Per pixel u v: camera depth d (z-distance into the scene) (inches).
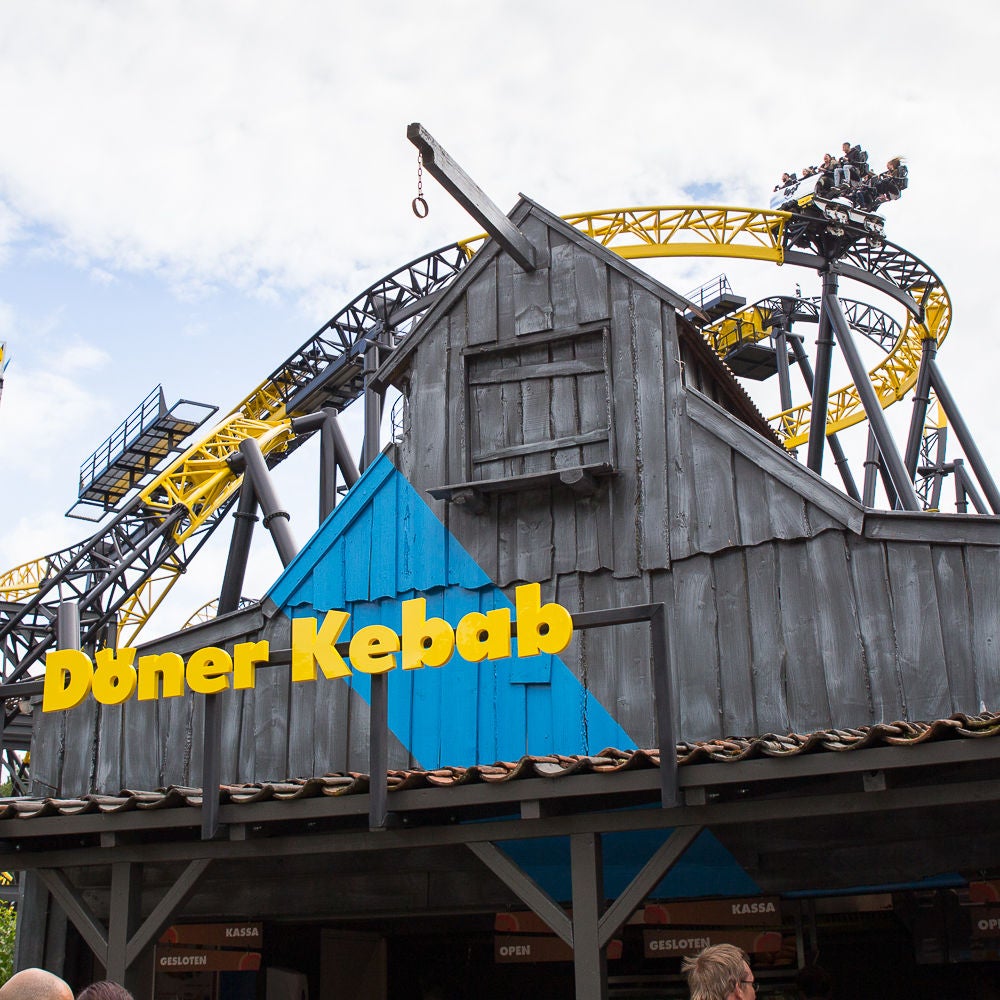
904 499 796.6
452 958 519.2
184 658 560.4
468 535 530.3
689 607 481.1
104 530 1397.6
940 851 386.6
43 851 410.3
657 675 327.3
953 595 438.3
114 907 390.0
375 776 347.6
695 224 1192.2
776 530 473.1
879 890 398.3
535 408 536.4
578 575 505.4
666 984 430.0
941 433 1380.4
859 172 1151.6
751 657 464.8
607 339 526.3
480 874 443.8
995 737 281.1
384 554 543.8
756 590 470.9
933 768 309.9
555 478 510.3
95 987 189.6
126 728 556.4
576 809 346.9
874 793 303.1
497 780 334.3
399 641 367.6
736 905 413.1
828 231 1142.3
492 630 388.2
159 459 1487.5
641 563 494.6
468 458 541.0
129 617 1435.8
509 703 498.6
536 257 552.4
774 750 304.0
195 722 546.3
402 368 577.0
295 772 524.4
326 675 404.8
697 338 534.3
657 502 499.2
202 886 484.1
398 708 517.3
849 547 459.5
